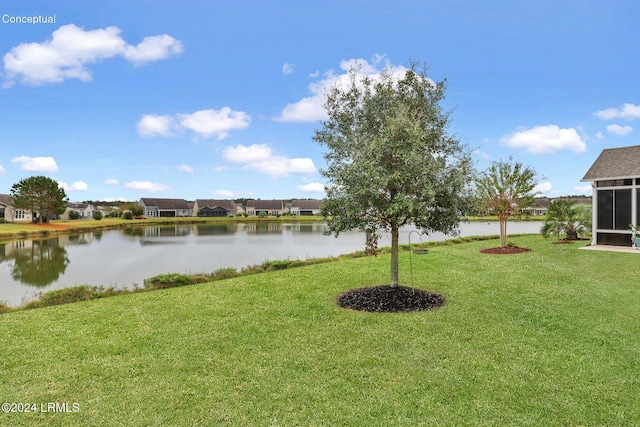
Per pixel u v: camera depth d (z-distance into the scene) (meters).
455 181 6.41
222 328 5.55
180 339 5.08
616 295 7.19
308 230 43.38
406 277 9.31
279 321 5.88
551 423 3.01
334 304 6.91
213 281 9.67
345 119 7.35
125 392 3.59
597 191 14.54
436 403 3.34
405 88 7.41
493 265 10.89
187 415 3.19
